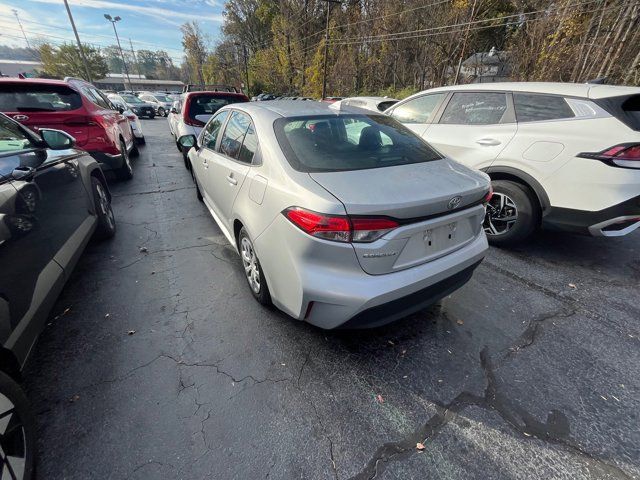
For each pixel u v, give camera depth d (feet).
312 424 5.60
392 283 5.85
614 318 8.39
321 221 5.45
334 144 7.45
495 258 11.31
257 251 7.18
